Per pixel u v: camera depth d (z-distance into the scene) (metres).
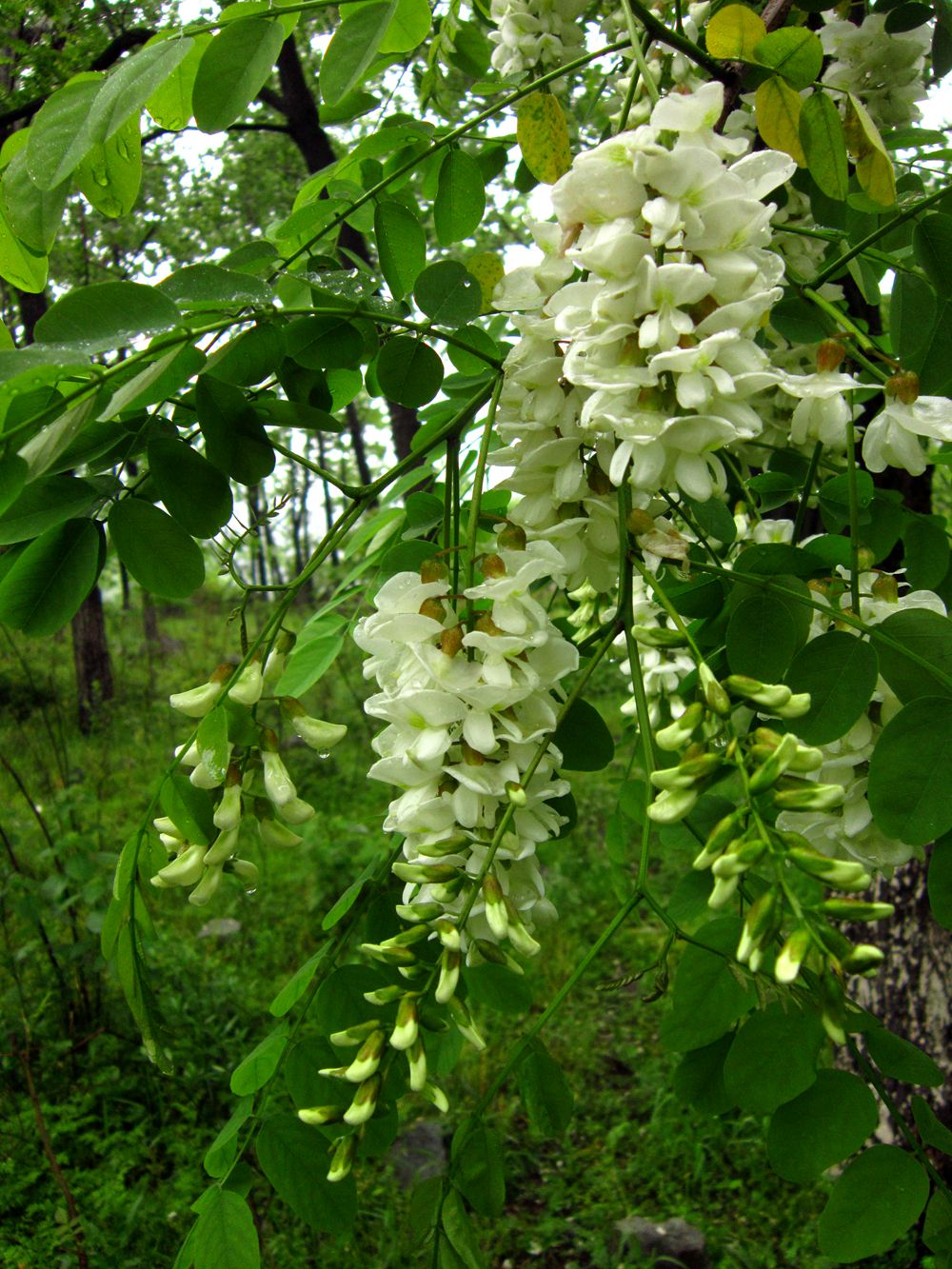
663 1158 1.04
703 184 0.26
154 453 0.33
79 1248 0.82
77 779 1.97
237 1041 1.19
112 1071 1.09
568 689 0.47
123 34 1.13
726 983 0.32
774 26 0.43
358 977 0.35
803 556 0.35
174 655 3.72
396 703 0.28
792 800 0.25
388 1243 0.90
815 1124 0.30
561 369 0.31
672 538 0.31
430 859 0.29
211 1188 0.33
